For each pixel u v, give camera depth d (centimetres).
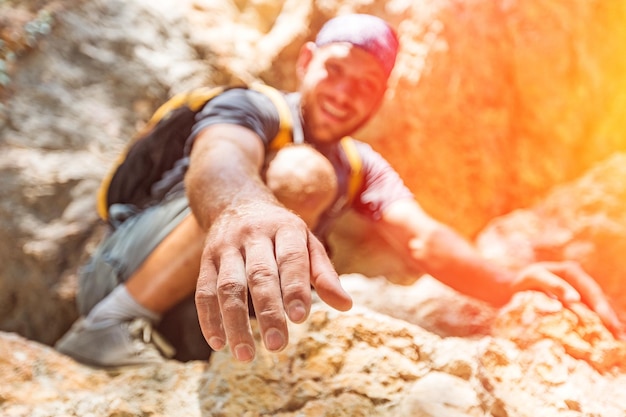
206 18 194
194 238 111
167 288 115
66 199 171
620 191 143
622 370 101
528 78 175
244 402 94
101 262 126
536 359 96
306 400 93
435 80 176
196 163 102
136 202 133
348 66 121
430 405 91
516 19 173
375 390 94
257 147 112
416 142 178
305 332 99
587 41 173
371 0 185
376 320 101
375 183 136
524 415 89
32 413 92
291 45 190
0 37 181
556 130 177
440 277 128
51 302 168
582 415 90
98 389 102
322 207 111
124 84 182
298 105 125
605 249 137
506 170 182
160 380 100
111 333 114
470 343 102
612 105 176
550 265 115
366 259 179
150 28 188
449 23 176
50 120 177
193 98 124
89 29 185
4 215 168
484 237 153
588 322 103
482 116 178
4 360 102
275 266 76
